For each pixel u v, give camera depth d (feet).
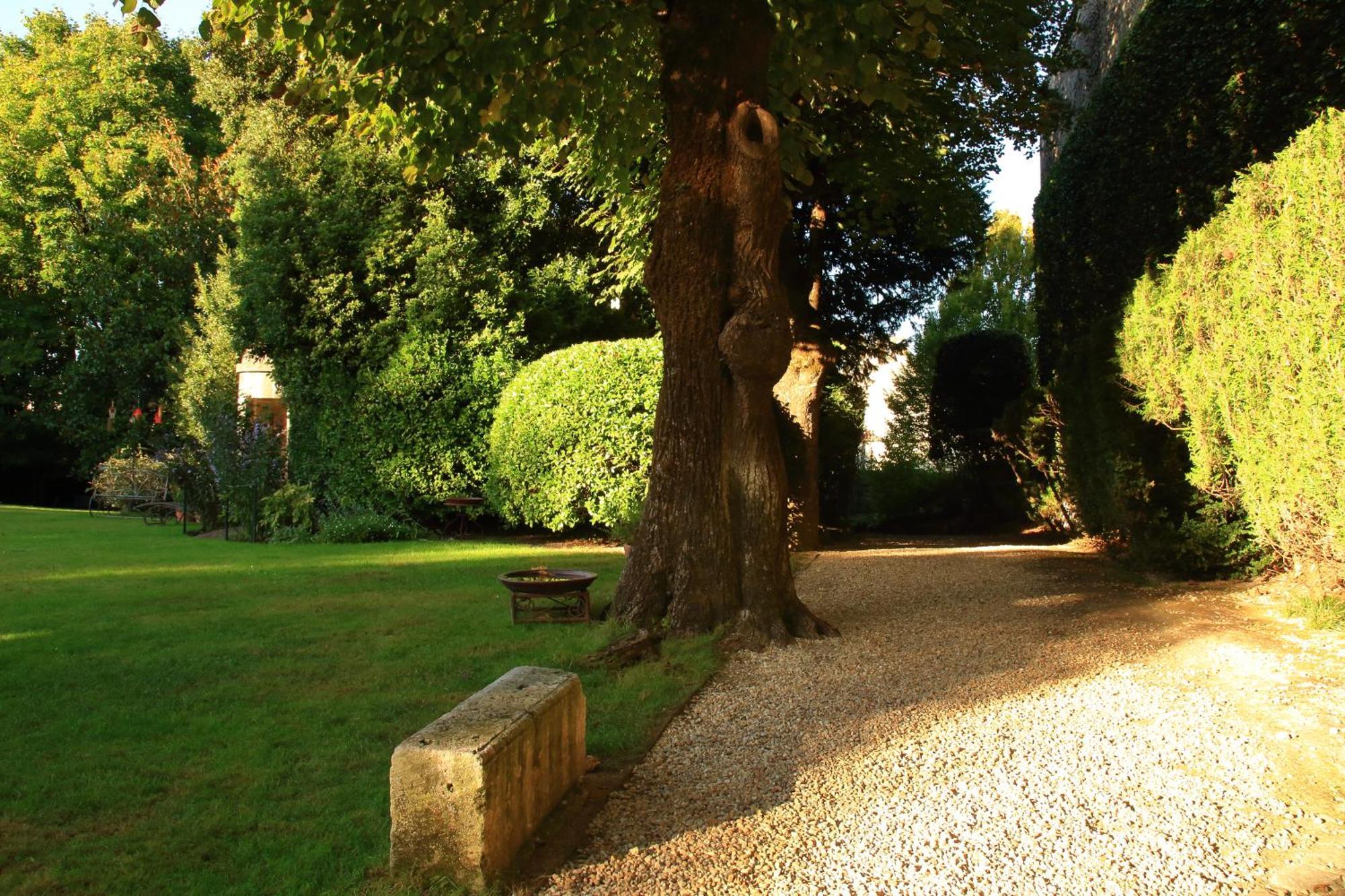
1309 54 28.48
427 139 24.71
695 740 14.73
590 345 44.39
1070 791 12.09
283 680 17.46
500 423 45.75
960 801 11.84
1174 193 34.58
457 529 50.62
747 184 20.84
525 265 53.31
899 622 23.25
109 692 16.49
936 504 67.41
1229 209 23.07
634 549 22.79
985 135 44.75
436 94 22.40
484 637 21.18
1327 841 10.57
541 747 11.24
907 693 16.76
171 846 10.45
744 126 20.95
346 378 47.47
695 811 11.83
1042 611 23.95
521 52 22.20
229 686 16.96
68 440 83.35
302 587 28.35
